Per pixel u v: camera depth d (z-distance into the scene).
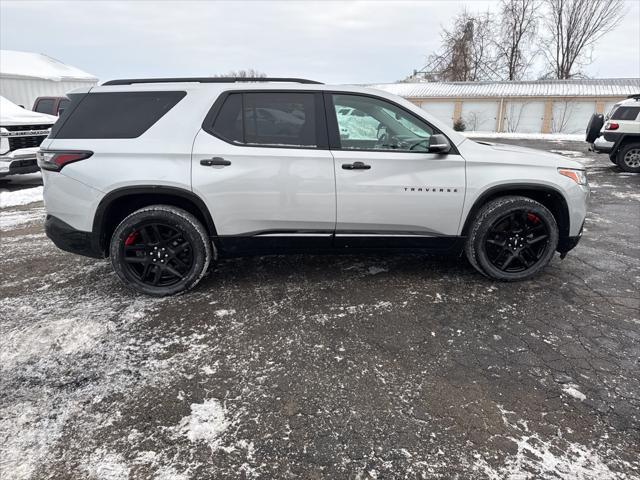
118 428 2.12
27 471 1.87
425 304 3.36
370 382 2.45
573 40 34.03
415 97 29.64
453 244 3.64
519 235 3.66
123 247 3.42
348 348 2.78
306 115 3.39
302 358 2.67
